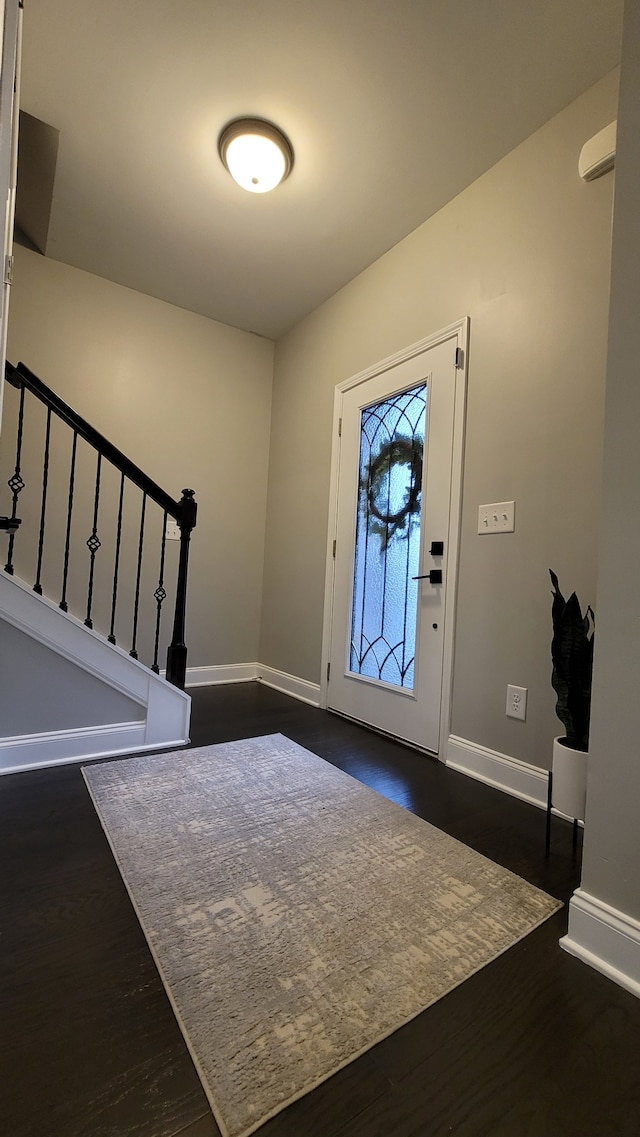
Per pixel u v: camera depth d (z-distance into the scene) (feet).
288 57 5.40
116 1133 2.16
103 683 6.64
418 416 7.84
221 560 11.35
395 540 8.14
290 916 3.61
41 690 6.22
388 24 5.02
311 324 10.69
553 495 5.77
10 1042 2.56
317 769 6.43
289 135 6.34
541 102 5.76
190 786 5.74
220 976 3.04
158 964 3.12
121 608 9.98
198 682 11.09
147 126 6.35
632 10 3.31
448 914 3.71
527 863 4.45
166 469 10.55
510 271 6.39
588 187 5.55
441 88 5.65
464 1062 2.58
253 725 8.28
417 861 4.40
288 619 10.85
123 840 4.54
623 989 3.08
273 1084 2.41
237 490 11.59
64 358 9.34
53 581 9.26
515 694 6.05
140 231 8.35
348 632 9.00
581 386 5.54
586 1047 2.69
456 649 6.87
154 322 10.36
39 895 3.75
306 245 8.52
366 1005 2.88
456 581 6.90
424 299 7.73
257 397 11.89
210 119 6.22
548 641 5.75
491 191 6.70
